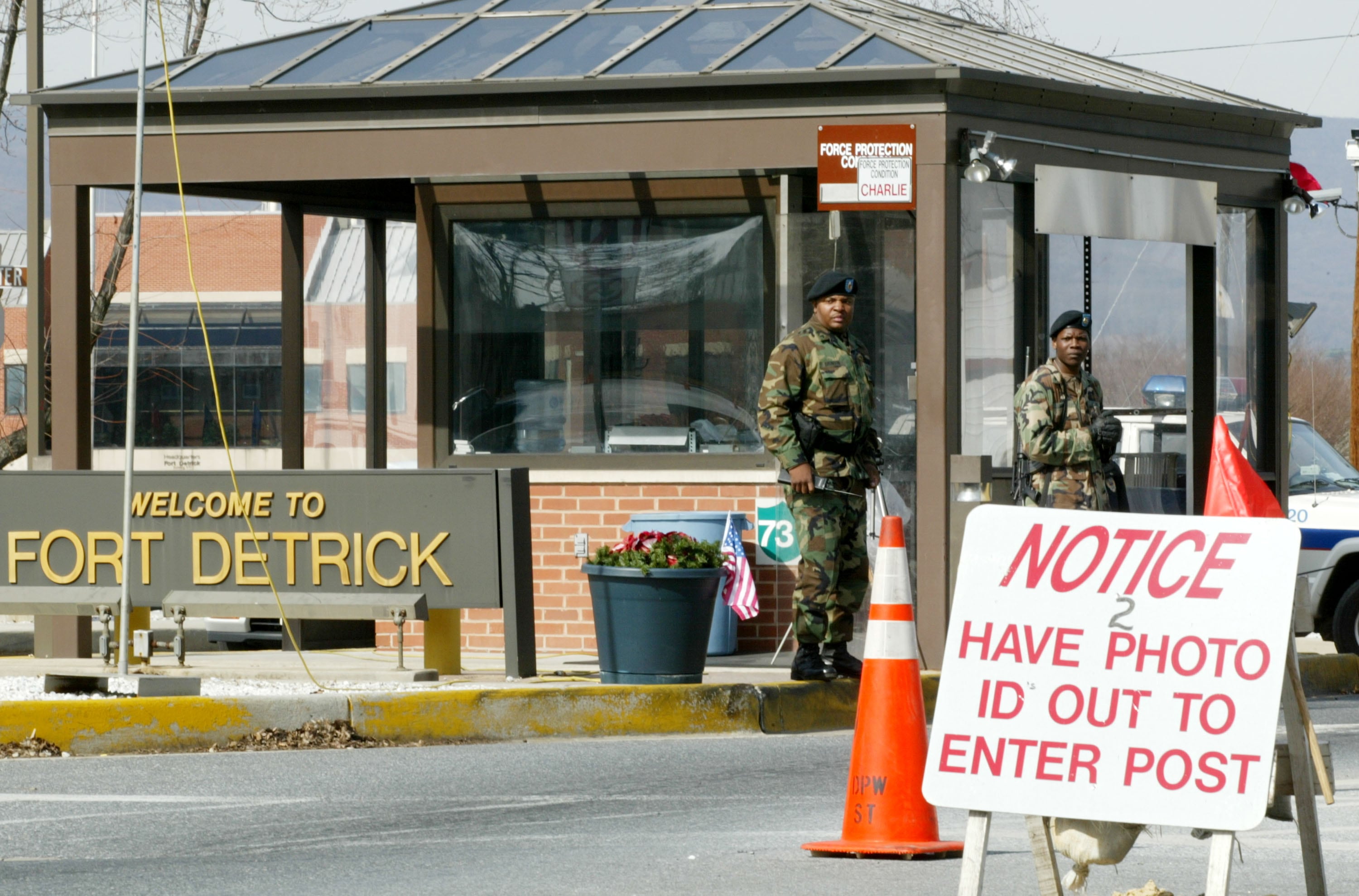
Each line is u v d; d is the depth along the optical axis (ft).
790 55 118.11
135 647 108.68
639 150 117.91
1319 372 569.23
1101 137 123.34
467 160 120.26
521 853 63.41
